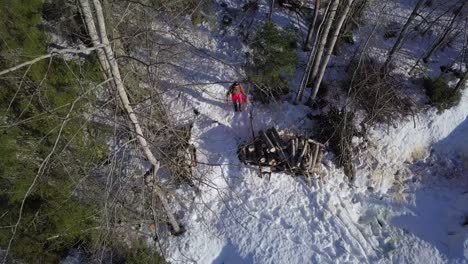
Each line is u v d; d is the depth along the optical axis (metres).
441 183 14.17
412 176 14.23
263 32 13.78
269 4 16.62
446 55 16.52
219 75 14.68
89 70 10.34
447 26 15.83
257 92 14.30
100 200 10.26
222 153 13.57
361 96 14.41
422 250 12.58
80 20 11.44
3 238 10.61
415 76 15.87
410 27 16.69
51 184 10.45
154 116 10.22
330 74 15.31
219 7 16.31
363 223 13.20
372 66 14.66
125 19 9.17
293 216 12.73
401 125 14.62
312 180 13.37
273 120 14.13
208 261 12.11
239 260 12.03
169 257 11.99
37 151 10.30
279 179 13.28
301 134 14.05
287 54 13.55
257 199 12.97
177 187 12.80
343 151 13.54
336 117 13.91
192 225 12.45
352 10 14.38
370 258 12.33
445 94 14.88
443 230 13.08
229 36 15.67
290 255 11.98
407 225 13.18
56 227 10.66
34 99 9.83
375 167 14.01
